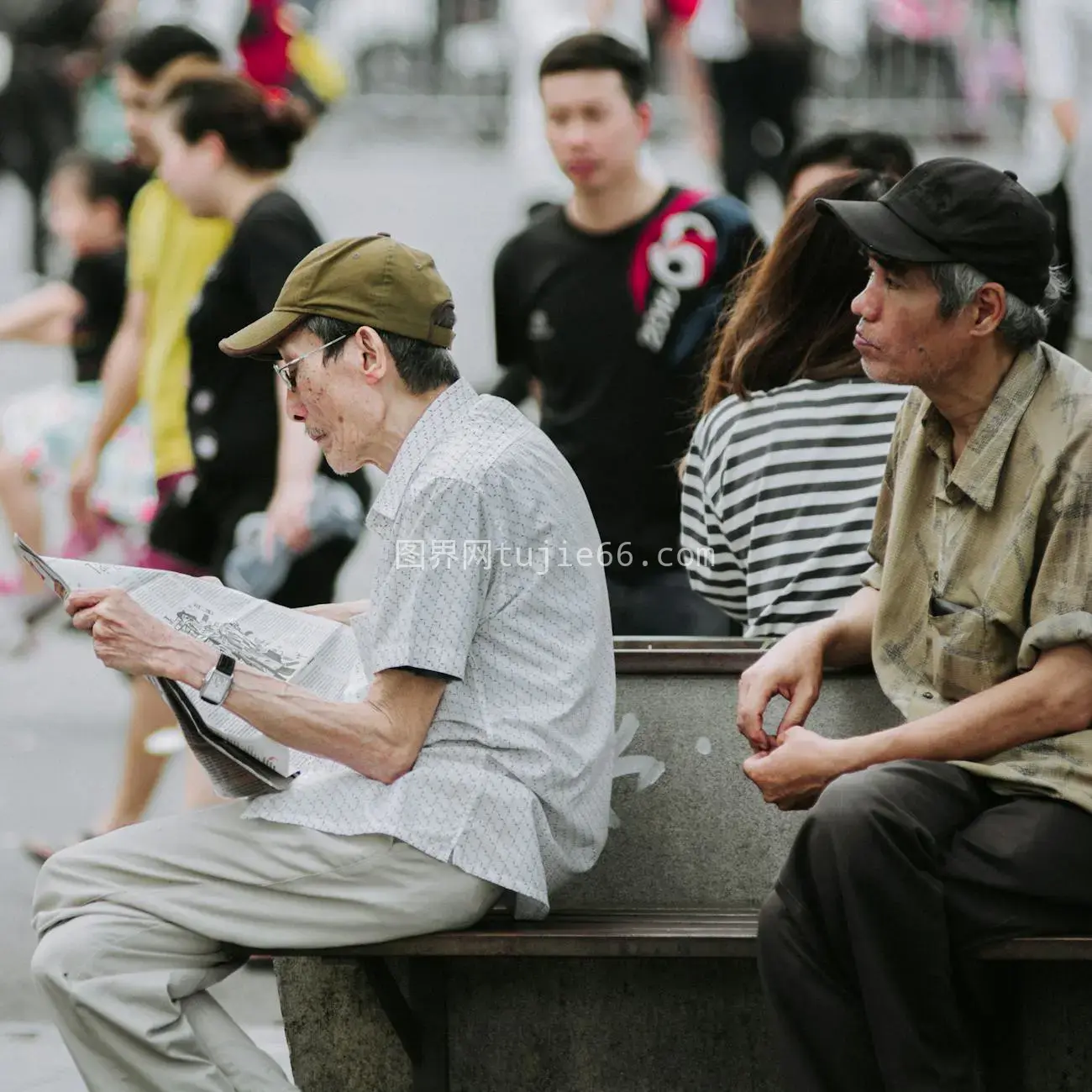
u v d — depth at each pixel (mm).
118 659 10180
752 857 11781
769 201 31234
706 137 31422
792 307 12227
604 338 16062
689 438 15930
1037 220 10328
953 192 10281
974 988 10703
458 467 10523
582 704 10781
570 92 15969
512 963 11531
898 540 10938
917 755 10320
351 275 10656
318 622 11203
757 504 12219
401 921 10375
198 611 10938
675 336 15992
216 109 16766
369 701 10438
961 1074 9938
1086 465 10172
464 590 10430
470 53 48312
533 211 16688
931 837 9938
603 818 10977
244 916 10391
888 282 10391
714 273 16000
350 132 47406
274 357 11188
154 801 20609
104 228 22703
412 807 10391
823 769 10445
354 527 16750
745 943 10367
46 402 23953
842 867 9852
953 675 10625
